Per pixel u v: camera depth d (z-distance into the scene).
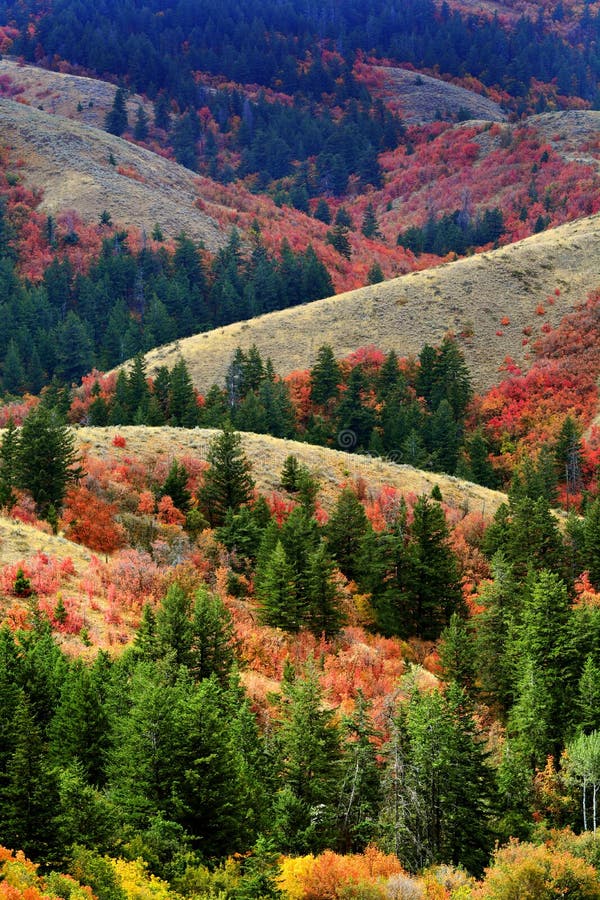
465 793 36.88
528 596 57.41
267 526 67.31
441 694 44.44
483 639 56.59
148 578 57.56
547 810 40.28
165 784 30.98
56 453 65.81
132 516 67.62
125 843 29.05
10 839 26.81
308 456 90.81
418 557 66.88
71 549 59.56
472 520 82.50
